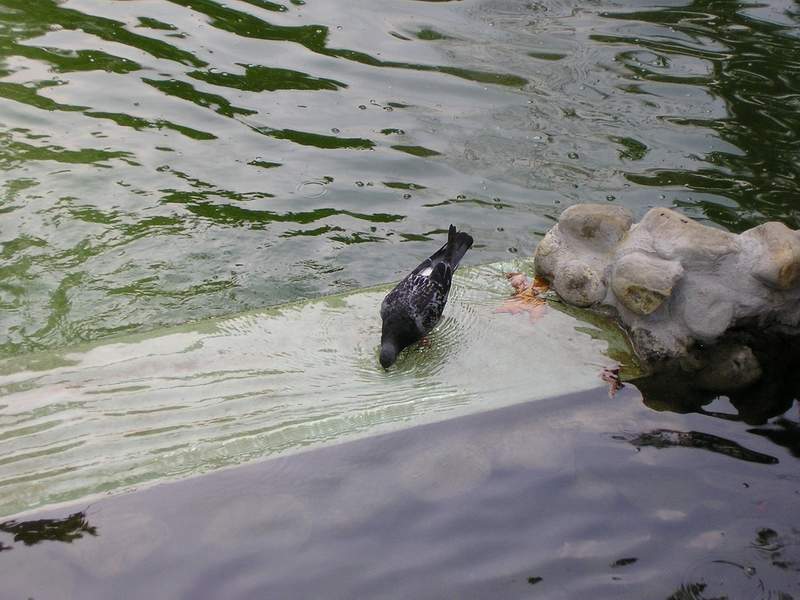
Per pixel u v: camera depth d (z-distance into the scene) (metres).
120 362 4.77
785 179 7.25
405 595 3.54
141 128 7.55
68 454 4.11
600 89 8.46
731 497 4.07
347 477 4.09
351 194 7.04
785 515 3.97
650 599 3.54
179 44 8.80
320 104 8.07
